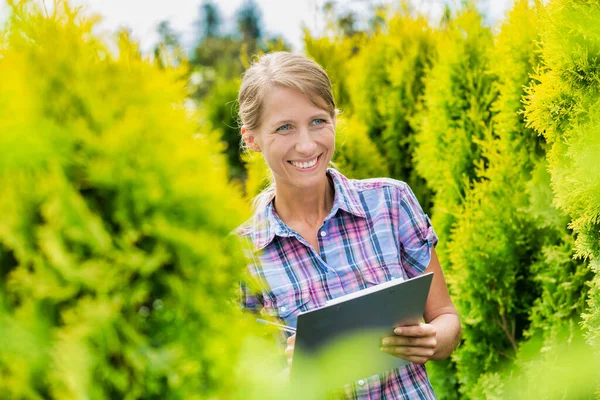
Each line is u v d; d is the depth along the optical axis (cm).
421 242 208
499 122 344
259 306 198
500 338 340
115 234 102
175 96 111
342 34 627
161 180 104
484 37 392
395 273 199
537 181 317
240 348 108
